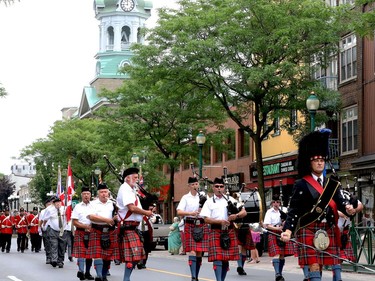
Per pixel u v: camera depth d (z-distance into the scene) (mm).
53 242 26703
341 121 41938
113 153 52500
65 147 68750
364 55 39500
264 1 35156
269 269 25578
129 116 50125
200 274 22828
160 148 49625
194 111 46688
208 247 17562
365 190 38938
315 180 10961
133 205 15766
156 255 36594
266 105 36375
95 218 18031
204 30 37312
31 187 94750
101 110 51031
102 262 18500
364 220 37938
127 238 15883
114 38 108438
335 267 14383
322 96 35969
